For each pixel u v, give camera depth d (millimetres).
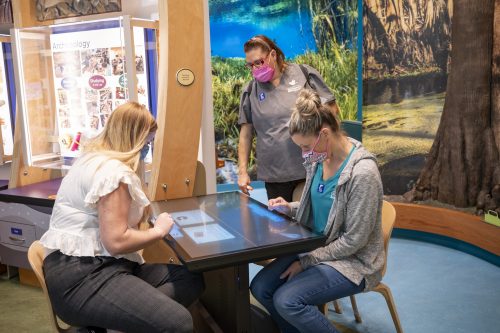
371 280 2029
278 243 1706
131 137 1901
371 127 4180
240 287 1959
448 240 3934
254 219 2025
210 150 2916
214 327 2184
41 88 2939
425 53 3803
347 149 2020
